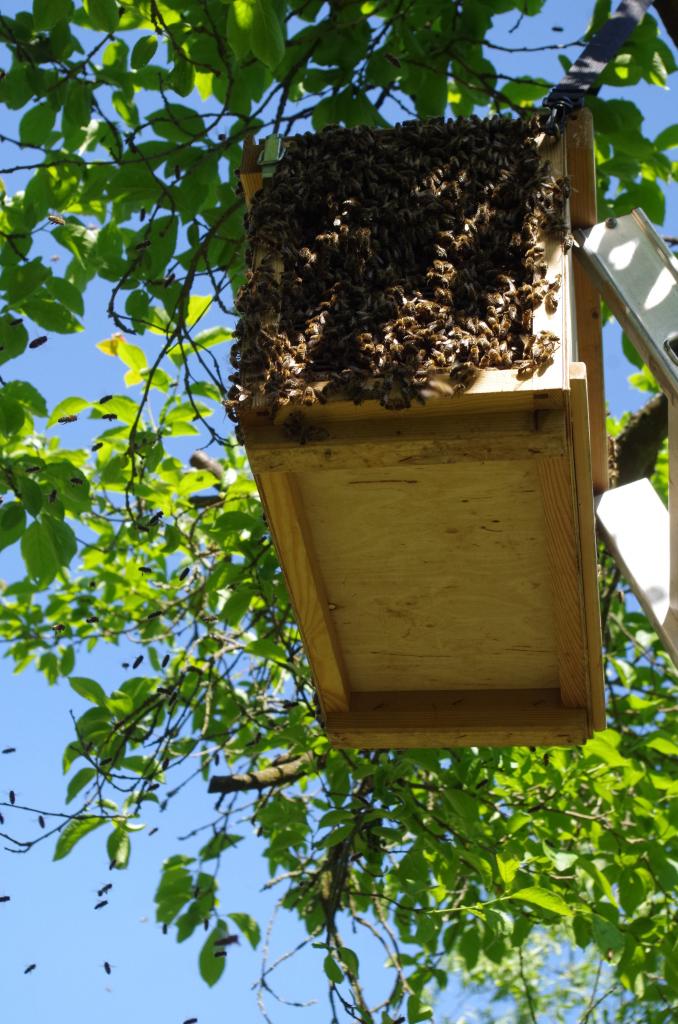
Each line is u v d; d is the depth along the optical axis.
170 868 5.65
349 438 2.66
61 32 4.73
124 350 5.57
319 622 3.33
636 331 3.20
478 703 3.69
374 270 2.81
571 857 4.50
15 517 4.79
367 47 5.05
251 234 3.00
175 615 6.38
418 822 4.63
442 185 2.94
